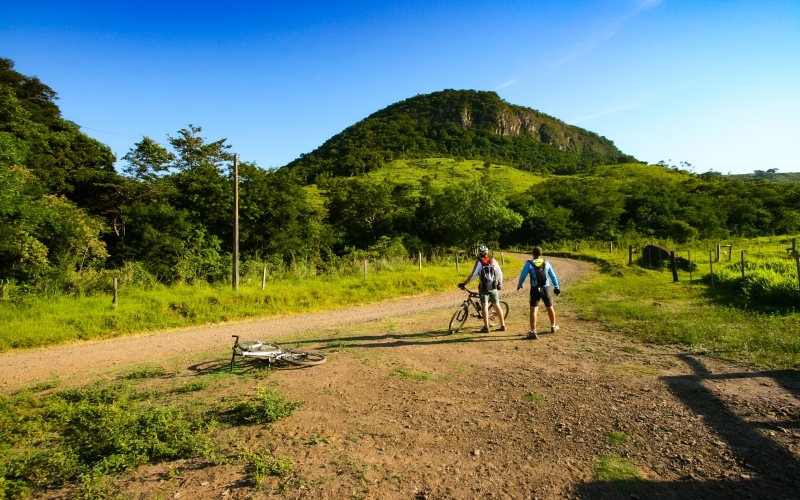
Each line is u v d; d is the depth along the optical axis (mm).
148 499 3354
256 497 3338
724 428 4082
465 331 9375
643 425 4258
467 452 3926
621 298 12906
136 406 5438
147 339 10195
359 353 7754
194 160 31609
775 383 5156
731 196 52500
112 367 7875
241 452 3998
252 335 10266
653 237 43562
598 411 4656
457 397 5320
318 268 23297
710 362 6145
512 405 4973
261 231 29250
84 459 4062
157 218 23344
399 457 3877
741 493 3080
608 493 3184
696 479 3295
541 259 8492
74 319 10586
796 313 9102
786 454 3553
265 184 29203
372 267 21328
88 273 15211
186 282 17688
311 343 8844
